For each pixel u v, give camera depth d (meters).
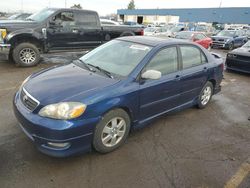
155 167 3.13
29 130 2.90
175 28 25.11
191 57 4.61
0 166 2.92
